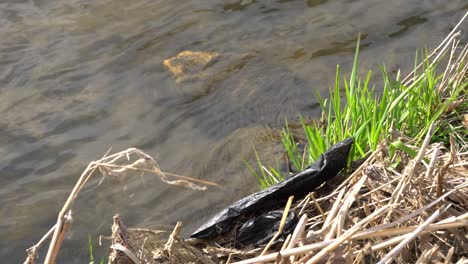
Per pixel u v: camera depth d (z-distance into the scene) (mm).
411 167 3453
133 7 8320
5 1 8430
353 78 4594
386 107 4430
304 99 6590
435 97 4773
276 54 7312
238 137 6145
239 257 3514
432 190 3496
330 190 3885
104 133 6395
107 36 7789
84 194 5688
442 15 7703
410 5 7957
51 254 2527
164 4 8344
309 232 3184
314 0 8234
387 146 4027
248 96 6723
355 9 7988
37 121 6602
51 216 5508
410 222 3334
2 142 6359
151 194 5621
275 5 8188
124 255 3244
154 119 6527
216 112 6555
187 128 6367
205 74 7102
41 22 8086
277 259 2916
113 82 7082
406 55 7059
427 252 3031
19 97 6938
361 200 3633
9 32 7902
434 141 4406
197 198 5500
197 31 7781
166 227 5258
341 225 3057
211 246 3609
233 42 7574
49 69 7309
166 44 7613
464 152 4137
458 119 4617
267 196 3709
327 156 3838
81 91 6977
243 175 5621
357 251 3125
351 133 4449
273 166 5578
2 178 5953
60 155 6156
